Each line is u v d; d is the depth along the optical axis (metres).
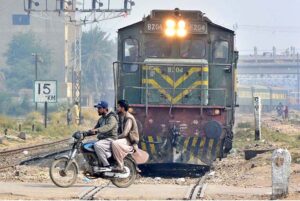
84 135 45.53
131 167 46.00
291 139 104.56
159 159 61.06
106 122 45.84
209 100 63.28
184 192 42.31
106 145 45.28
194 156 61.06
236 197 40.31
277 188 40.19
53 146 106.31
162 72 63.12
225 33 63.47
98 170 45.19
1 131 125.75
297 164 59.81
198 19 63.41
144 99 62.91
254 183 48.94
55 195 40.31
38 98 140.38
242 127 151.00
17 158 79.19
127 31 63.78
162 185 47.38
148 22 63.41
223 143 61.25
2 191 41.59
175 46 63.34
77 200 38.34
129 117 46.25
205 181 51.47
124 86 63.50
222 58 63.50
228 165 65.06
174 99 63.09
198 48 63.50
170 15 63.62
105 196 40.25
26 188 43.59
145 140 61.41
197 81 63.03
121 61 63.56
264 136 107.75
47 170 59.81
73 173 45.41
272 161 40.31
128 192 42.22
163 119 61.78
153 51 63.47
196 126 61.66
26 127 148.62
